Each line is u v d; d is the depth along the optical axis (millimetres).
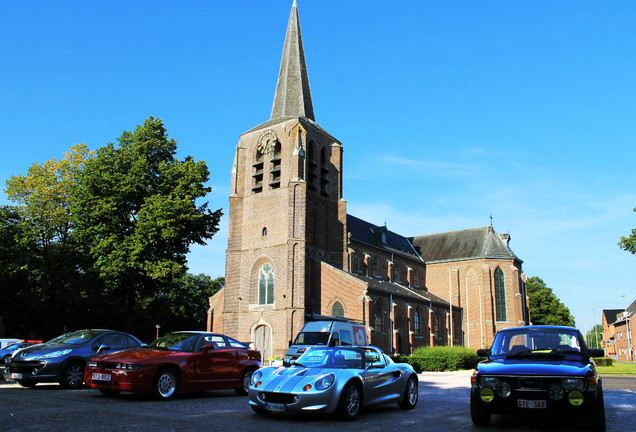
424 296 63969
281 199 50062
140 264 37469
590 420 10750
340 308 48219
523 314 70250
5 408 13008
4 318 55000
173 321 78688
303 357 14484
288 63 57594
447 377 30203
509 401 10906
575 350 12289
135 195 39312
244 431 10609
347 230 59375
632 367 49812
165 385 15992
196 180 41750
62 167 48094
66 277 46500
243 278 50750
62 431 10078
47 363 18000
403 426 11742
